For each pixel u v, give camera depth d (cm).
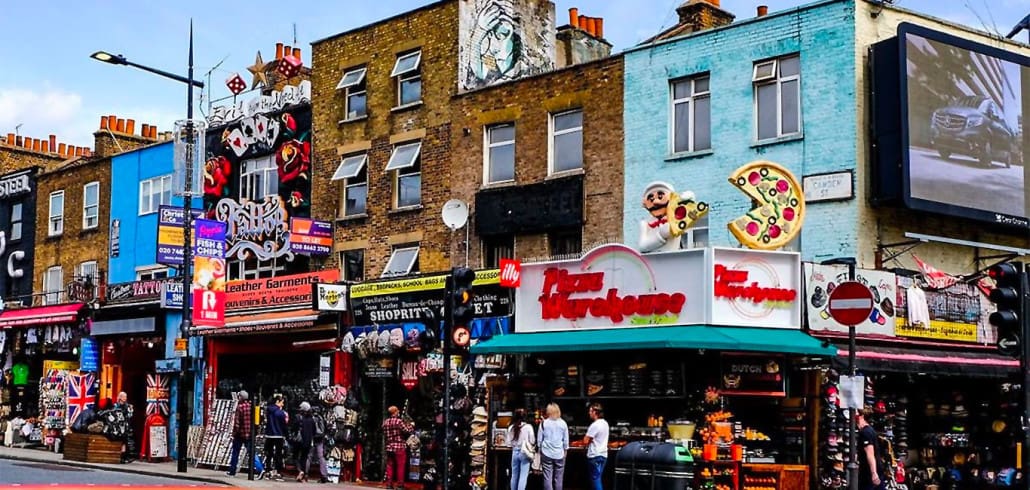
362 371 2584
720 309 1909
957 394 2162
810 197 2136
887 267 2102
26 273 4041
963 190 2150
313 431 2417
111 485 2072
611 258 2045
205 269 2742
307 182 3045
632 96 2403
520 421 2002
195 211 2903
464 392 2252
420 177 2784
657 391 1953
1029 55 2458
